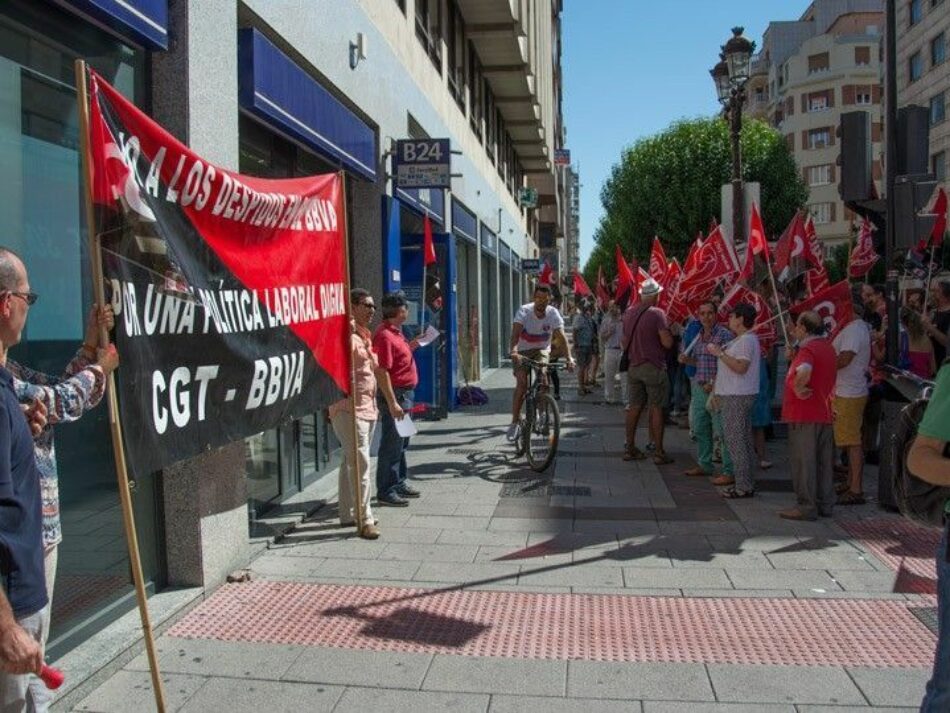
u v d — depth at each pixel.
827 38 71.69
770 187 30.97
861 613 4.97
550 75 40.44
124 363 3.63
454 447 10.77
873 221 8.23
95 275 3.31
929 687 3.01
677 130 32.22
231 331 4.62
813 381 6.92
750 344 7.70
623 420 13.55
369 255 10.77
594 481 8.66
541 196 50.09
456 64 17.98
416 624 4.85
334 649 4.50
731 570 5.77
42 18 4.20
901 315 8.95
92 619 4.43
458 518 7.20
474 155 20.59
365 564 5.95
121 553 4.75
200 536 5.20
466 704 3.90
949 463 2.79
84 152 3.25
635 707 3.86
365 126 10.04
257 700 3.95
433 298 13.56
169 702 3.93
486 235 23.22
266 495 7.28
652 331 9.45
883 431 7.30
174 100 5.13
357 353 6.79
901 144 7.44
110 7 4.39
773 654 4.41
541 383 9.44
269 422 5.08
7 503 2.49
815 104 72.62
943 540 2.96
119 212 3.61
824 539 6.49
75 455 4.35
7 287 2.69
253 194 4.79
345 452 6.88
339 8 8.85
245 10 6.40
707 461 8.83
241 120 6.89
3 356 2.72
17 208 4.00
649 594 5.31
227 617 4.94
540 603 5.17
